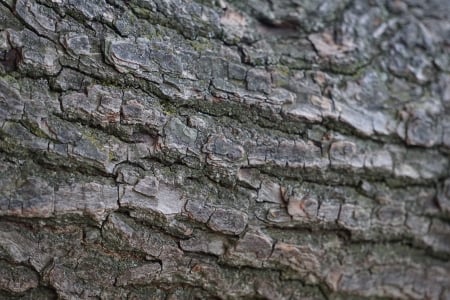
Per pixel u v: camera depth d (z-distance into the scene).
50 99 0.57
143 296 0.60
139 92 0.59
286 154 0.61
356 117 0.63
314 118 0.62
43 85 0.57
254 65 0.61
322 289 0.63
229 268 0.61
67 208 0.57
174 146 0.59
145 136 0.59
